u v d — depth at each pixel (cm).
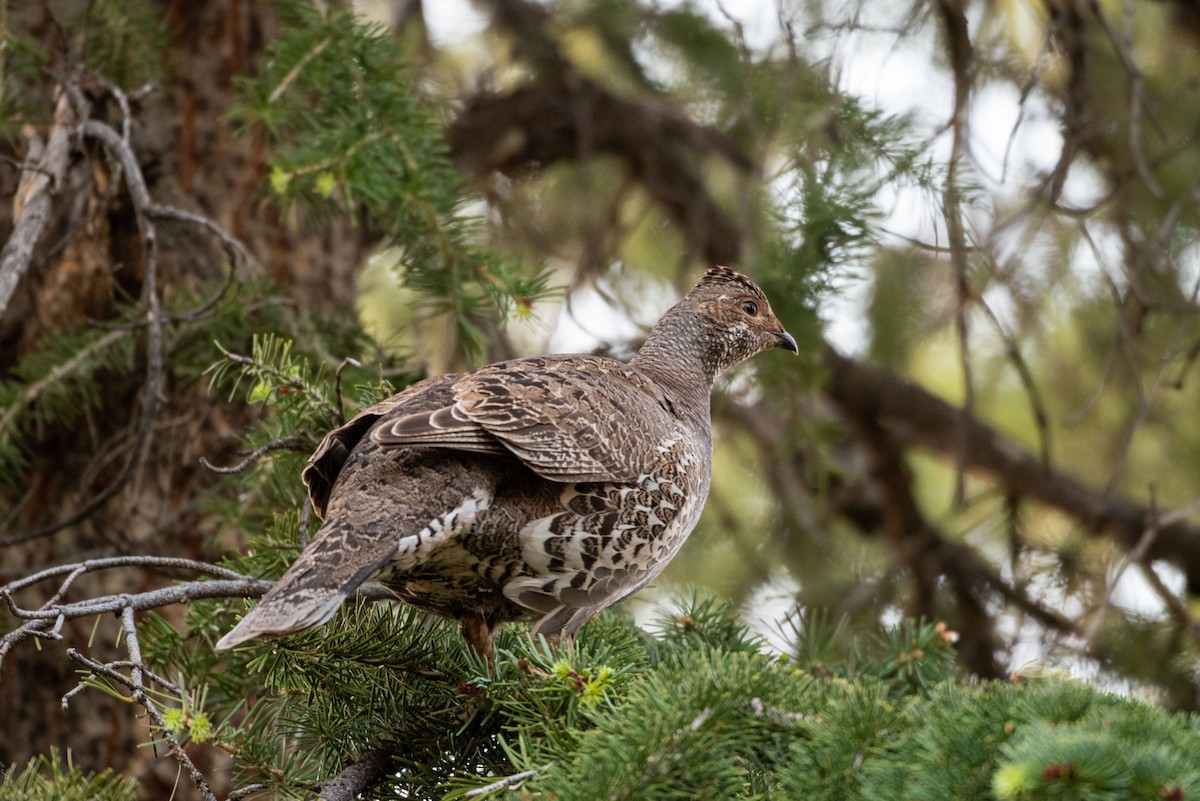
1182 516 1050
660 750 552
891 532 1433
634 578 751
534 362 769
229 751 650
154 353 882
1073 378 1541
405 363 1016
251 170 1142
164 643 817
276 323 1005
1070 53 1106
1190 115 1327
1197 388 1478
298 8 926
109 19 999
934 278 1446
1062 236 1371
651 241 1599
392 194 893
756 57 1249
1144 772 486
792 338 1001
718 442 1559
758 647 805
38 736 1055
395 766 694
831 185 1046
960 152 1045
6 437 967
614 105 1398
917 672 822
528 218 1484
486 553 703
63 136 907
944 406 1398
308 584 613
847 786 561
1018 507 1406
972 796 528
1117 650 1268
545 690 638
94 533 1079
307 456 858
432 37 1373
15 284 819
